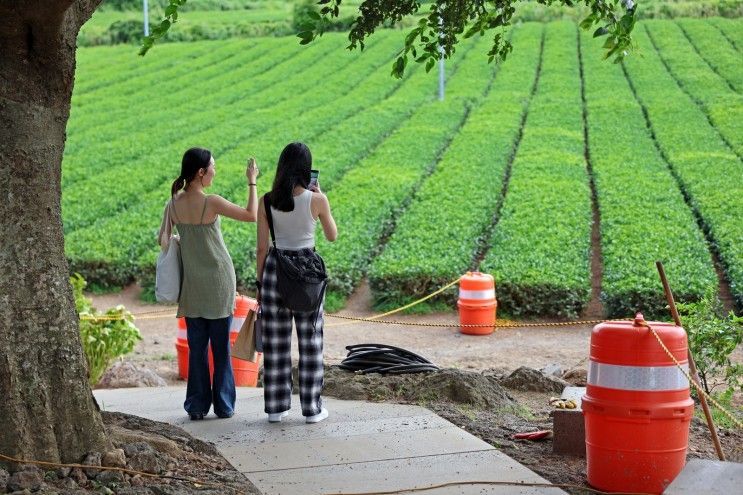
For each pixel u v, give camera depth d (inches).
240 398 347.6
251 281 722.2
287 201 274.7
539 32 2137.1
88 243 804.0
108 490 216.7
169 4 271.6
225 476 235.1
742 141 1171.9
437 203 914.7
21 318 222.4
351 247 767.7
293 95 1732.3
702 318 373.4
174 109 1662.2
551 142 1193.4
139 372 447.5
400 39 2183.8
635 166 1055.0
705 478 198.8
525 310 647.8
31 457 219.9
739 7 2226.9
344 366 372.2
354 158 1176.2
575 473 243.8
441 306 675.4
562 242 763.4
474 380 332.8
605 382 224.7
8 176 224.1
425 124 1349.7
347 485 230.1
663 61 1786.4
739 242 732.0
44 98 229.9
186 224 293.6
